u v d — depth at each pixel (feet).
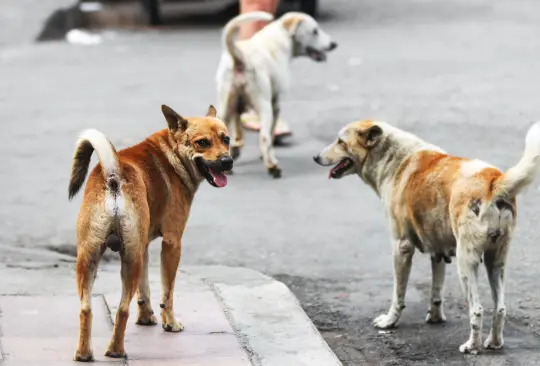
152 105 56.90
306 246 34.60
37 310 27.07
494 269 25.31
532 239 34.53
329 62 68.54
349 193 41.04
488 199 24.40
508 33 79.61
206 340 25.16
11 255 32.76
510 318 27.91
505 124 49.73
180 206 24.99
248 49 42.34
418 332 27.27
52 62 74.13
